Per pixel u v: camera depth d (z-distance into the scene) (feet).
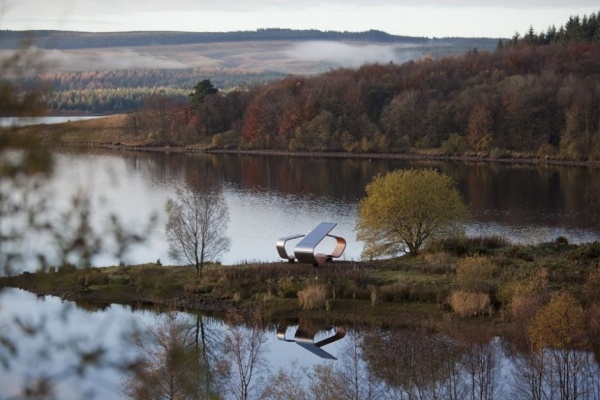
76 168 25.14
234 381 111.75
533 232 224.33
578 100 431.43
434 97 518.37
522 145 445.78
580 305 127.44
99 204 26.30
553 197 296.30
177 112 587.27
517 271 154.30
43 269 24.75
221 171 396.57
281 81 624.18
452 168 397.60
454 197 187.01
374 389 110.83
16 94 21.76
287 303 153.07
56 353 26.50
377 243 188.55
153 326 113.50
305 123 515.09
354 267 167.22
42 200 23.97
